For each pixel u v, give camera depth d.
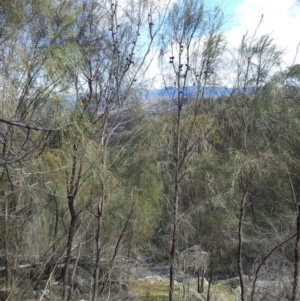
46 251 5.09
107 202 5.12
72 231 5.07
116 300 5.98
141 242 6.20
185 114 5.34
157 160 5.47
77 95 4.43
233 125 5.05
